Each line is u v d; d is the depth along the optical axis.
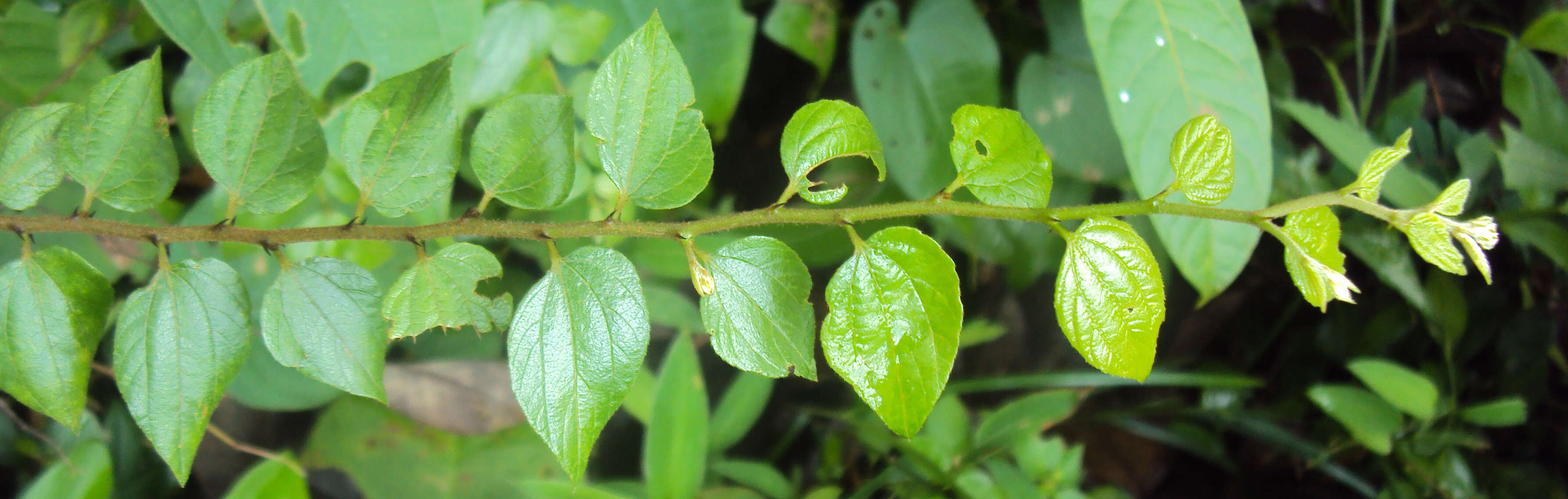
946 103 0.68
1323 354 0.88
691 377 0.61
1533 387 0.81
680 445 0.59
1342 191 0.39
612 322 0.40
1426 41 0.88
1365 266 0.86
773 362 0.41
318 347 0.42
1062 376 0.75
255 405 0.61
